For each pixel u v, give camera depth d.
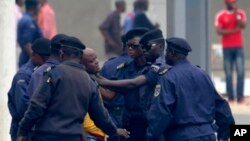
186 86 17.83
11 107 18.70
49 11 36.34
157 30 18.69
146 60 18.92
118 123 19.19
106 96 19.00
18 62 34.03
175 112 17.80
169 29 20.53
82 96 16.69
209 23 20.77
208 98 18.06
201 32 20.55
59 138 16.53
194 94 17.89
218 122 18.42
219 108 18.33
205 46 20.69
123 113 18.98
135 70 19.25
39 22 36.09
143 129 18.83
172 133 17.89
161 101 17.67
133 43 18.92
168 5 20.52
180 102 17.77
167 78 17.81
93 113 17.03
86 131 17.98
